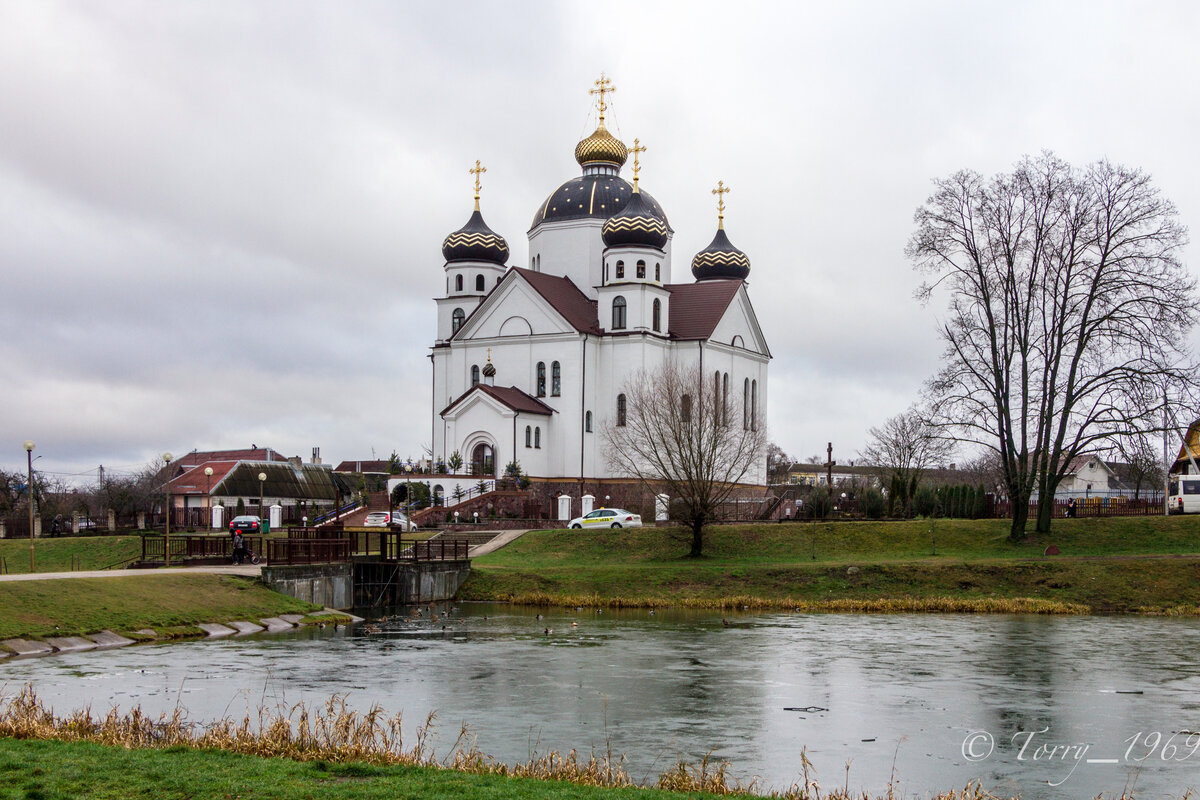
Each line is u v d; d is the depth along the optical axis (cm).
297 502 12069
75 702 3297
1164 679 3956
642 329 9869
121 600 4850
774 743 3036
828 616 5881
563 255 10962
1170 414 6712
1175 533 7312
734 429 10119
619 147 11256
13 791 1995
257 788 2059
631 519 8669
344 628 5247
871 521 8281
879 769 2794
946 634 5100
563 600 6488
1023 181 7075
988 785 2677
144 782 2078
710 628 5334
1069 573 6444
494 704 3494
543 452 9894
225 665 4047
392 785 2122
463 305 10856
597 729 3172
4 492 12144
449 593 6762
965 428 7344
